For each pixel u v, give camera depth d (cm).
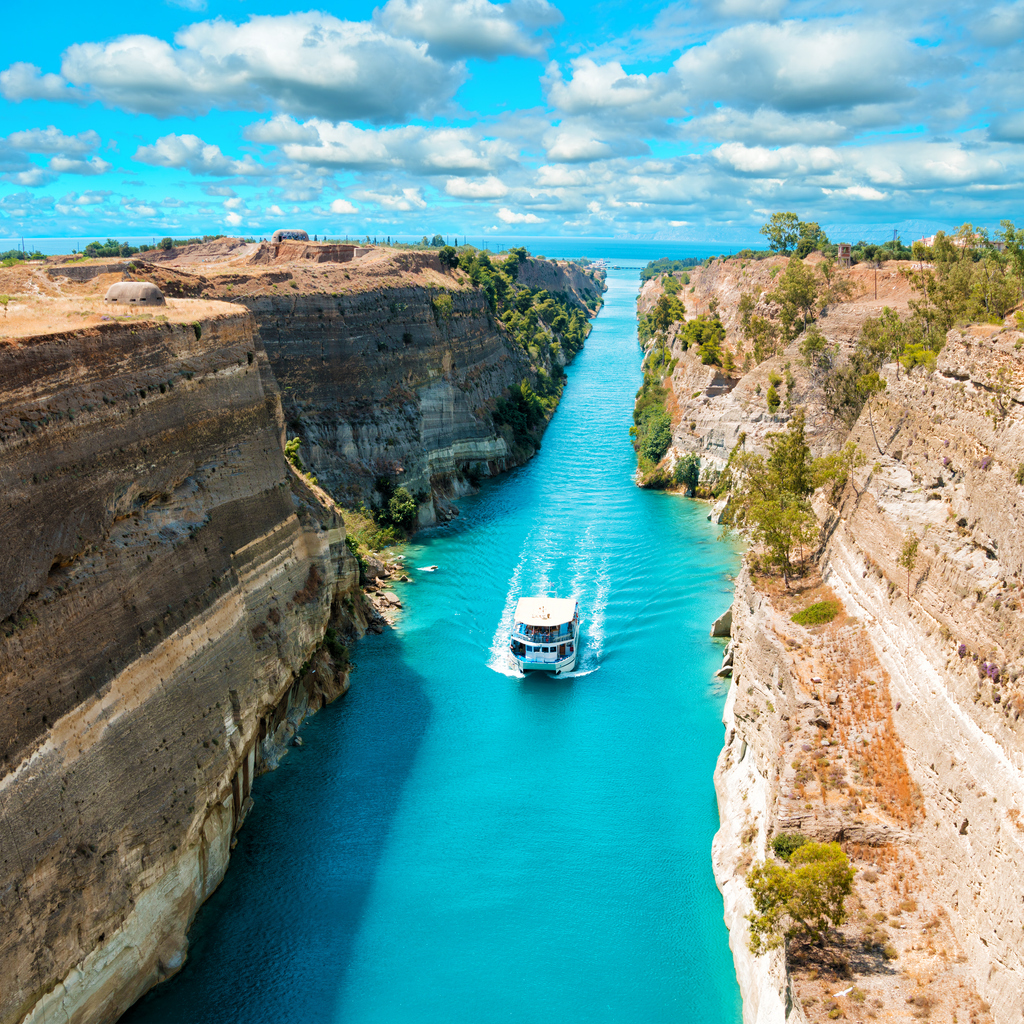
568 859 3891
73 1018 2642
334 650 5353
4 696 2469
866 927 2694
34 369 2764
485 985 3234
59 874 2564
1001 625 2794
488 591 6738
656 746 4778
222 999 3105
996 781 2605
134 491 3309
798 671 3725
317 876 3741
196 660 3512
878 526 3969
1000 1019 2298
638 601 6506
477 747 4750
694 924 3522
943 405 3719
